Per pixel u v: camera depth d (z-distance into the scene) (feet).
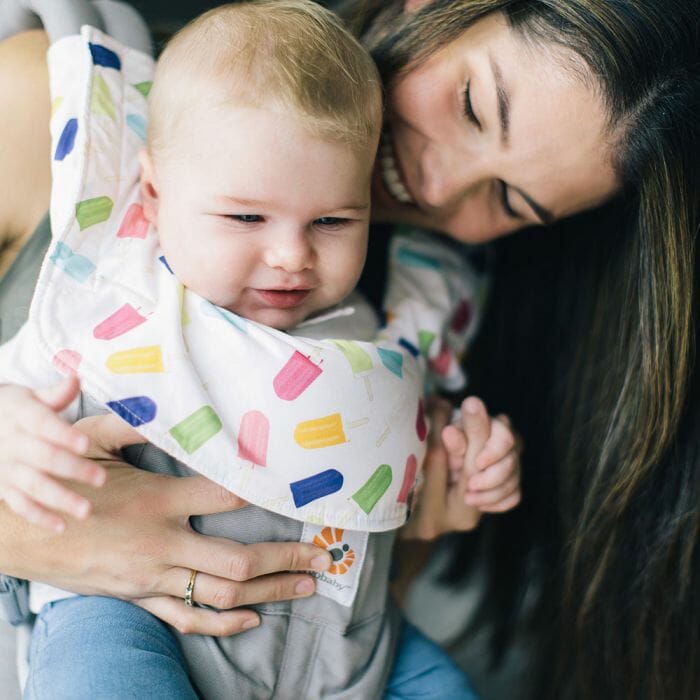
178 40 3.29
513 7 3.39
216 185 3.07
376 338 3.74
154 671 3.01
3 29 3.86
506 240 4.64
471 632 5.61
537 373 4.91
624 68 3.39
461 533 5.44
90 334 3.10
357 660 3.43
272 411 3.12
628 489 4.27
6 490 2.65
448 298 4.25
